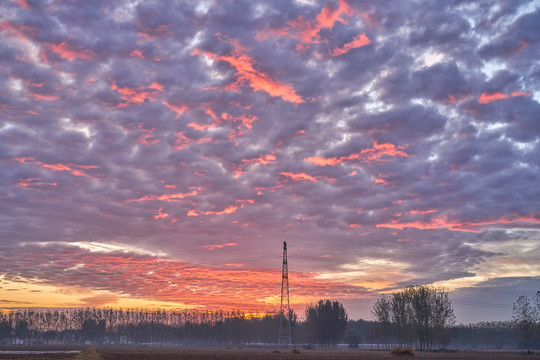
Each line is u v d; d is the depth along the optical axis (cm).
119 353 13688
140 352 15025
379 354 13738
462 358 10619
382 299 19462
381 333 19812
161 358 10700
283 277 19300
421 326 17250
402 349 12181
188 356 11862
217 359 10244
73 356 12394
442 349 16525
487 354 13675
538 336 16062
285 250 19600
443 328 17012
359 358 10781
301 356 12019
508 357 11325
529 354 13575
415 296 17588
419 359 10262
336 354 13650
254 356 11919
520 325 15112
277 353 14388
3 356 12288
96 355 11225
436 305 17150
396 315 18325
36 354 13538
